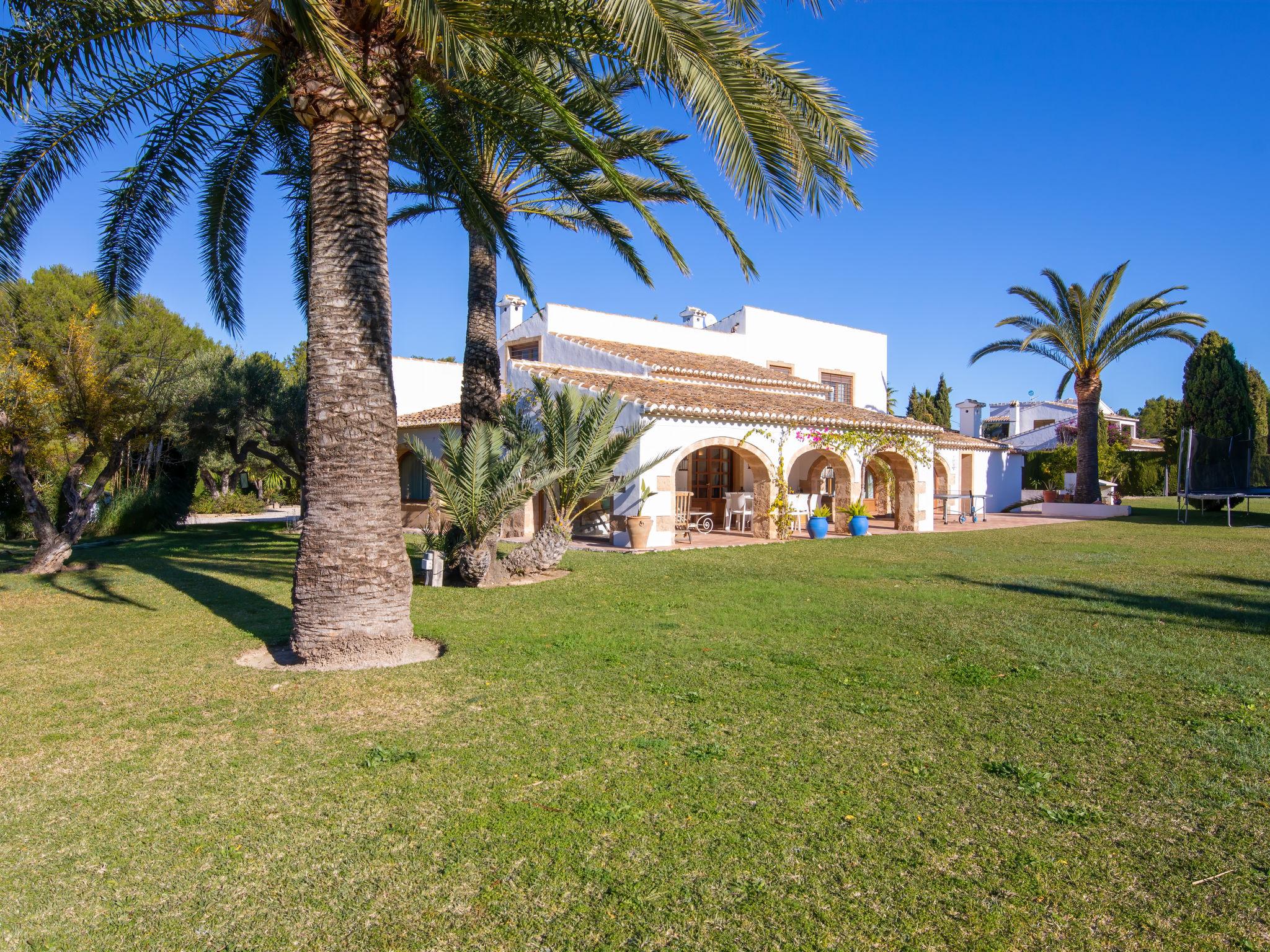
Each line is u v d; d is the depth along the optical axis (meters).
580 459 12.12
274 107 9.78
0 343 14.41
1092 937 2.79
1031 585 10.95
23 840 3.63
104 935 2.88
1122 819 3.68
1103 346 28.98
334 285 7.11
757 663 6.62
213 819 3.82
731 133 6.12
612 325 25.80
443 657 7.04
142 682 6.39
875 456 21.67
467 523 11.02
